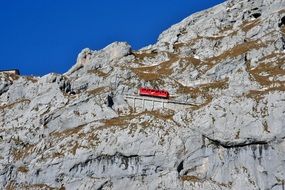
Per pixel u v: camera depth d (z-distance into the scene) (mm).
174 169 187375
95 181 190875
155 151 190375
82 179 193125
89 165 194500
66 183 194875
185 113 198750
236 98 195625
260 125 187875
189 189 182000
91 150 195625
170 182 183750
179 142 191000
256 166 185250
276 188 180750
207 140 192250
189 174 189125
